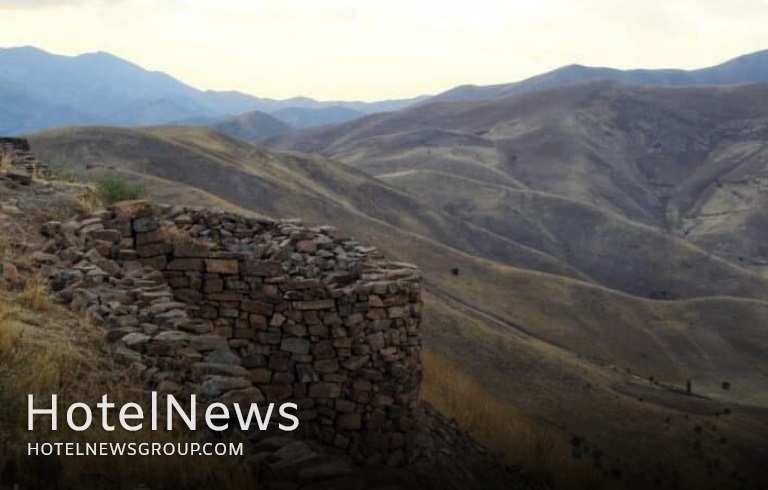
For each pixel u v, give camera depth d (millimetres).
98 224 12414
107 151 115750
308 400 12047
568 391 64562
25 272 11203
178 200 71062
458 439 16047
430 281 112375
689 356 118562
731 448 59875
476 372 63062
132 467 7578
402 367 12742
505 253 164875
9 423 7551
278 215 115500
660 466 48719
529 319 114062
